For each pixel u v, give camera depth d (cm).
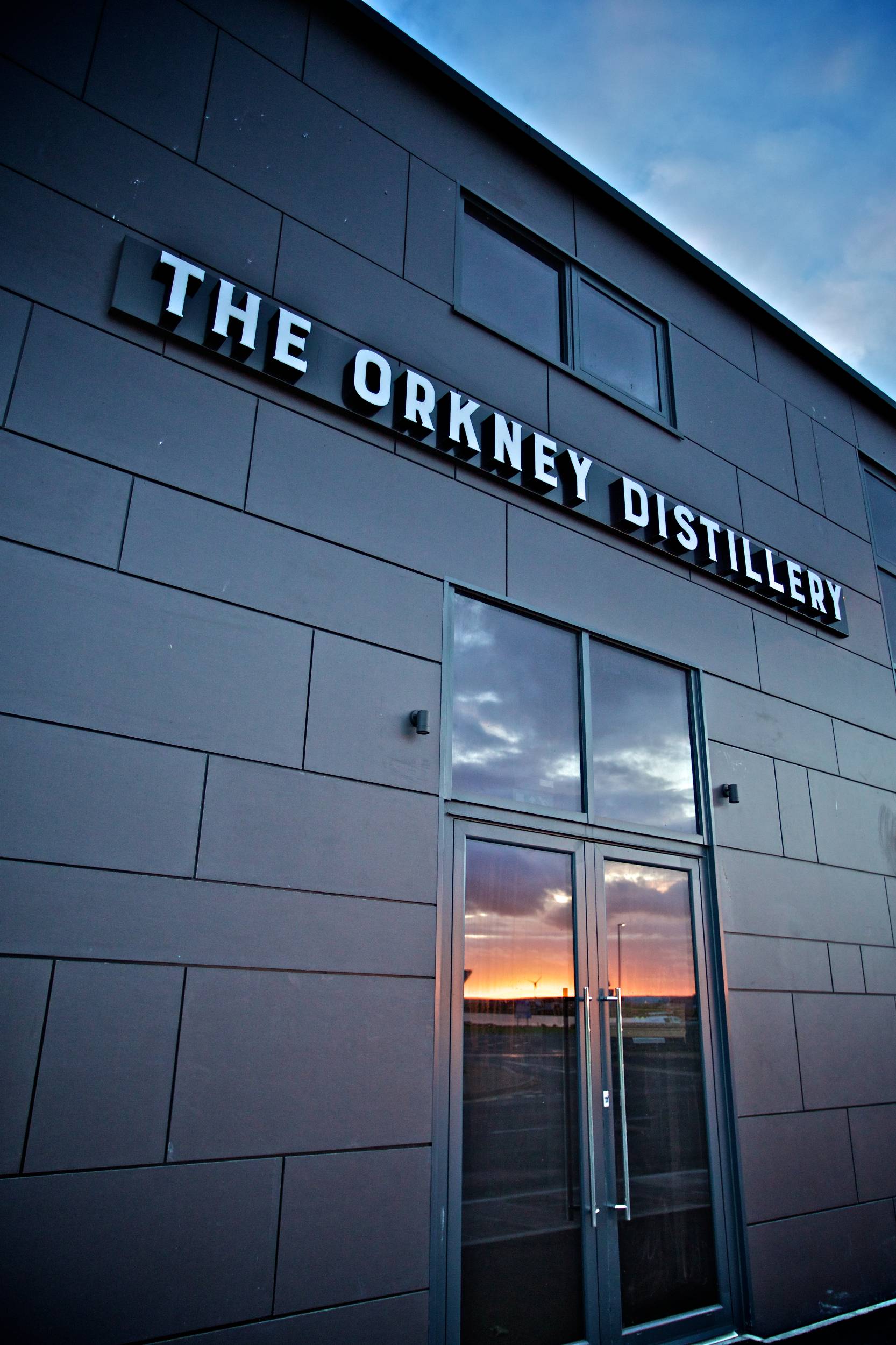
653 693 566
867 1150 569
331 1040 366
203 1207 320
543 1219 412
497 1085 416
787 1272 496
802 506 734
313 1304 335
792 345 789
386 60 549
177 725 362
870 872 659
